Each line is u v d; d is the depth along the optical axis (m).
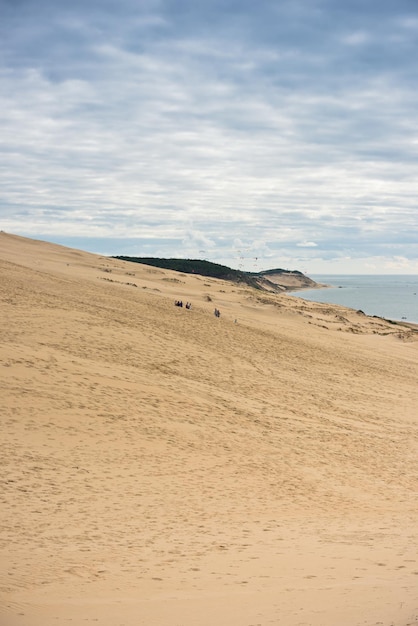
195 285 87.50
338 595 7.32
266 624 6.23
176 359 30.61
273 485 16.17
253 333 43.38
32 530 10.92
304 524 12.54
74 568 8.76
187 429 20.83
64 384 22.61
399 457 20.75
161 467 16.78
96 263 91.00
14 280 45.47
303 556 9.72
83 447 17.55
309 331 52.62
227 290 88.50
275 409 25.45
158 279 86.44
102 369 25.62
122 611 6.79
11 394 20.45
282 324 54.41
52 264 74.75
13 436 17.39
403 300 185.88
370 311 129.12
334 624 6.13
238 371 31.17
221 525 12.12
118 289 54.31
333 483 16.95
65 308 37.03
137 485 14.97
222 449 19.30
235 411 24.08
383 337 59.38
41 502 12.86
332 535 11.51
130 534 11.09
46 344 27.67
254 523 12.46
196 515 12.86
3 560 8.91
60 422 19.11
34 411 19.52
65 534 10.83
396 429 24.98
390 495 16.14
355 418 25.97
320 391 30.16
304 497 15.24
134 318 39.00
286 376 32.22
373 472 18.55
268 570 8.83
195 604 7.09
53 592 7.50
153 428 20.27
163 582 8.18
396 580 8.06
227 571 8.79
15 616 6.43
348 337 54.00
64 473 15.23
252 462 18.33
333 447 21.17
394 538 11.27
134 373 26.34
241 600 7.24
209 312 51.75
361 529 12.16
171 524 12.03
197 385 26.84
